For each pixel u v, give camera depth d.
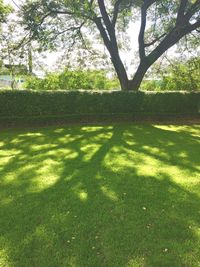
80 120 14.42
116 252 3.94
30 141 10.13
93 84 26.03
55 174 6.82
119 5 17.00
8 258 3.81
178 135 11.51
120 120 15.04
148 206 5.21
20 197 5.58
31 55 18.22
